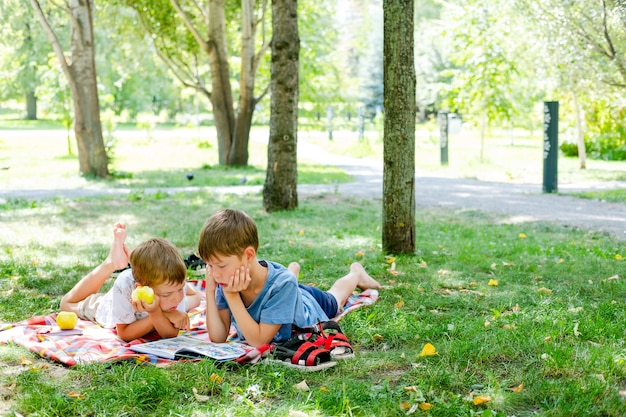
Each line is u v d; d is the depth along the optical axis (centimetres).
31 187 1586
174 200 1325
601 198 1372
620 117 2236
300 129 4528
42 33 3206
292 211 1146
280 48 1107
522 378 393
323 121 4806
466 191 1559
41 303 577
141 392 367
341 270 702
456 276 682
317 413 345
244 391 372
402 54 742
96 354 431
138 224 1012
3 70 3447
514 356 430
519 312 534
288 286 439
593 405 358
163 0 2109
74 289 533
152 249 452
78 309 534
